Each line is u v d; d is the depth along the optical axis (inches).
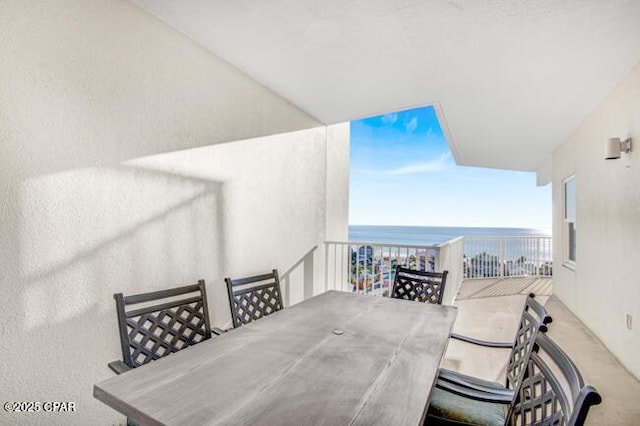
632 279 111.0
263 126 125.9
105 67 74.7
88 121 71.6
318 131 165.3
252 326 68.5
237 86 113.0
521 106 145.0
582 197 167.0
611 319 128.3
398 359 53.4
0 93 59.0
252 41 96.6
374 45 97.7
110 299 75.8
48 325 65.4
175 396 41.6
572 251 197.0
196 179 98.0
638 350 106.1
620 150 116.6
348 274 175.9
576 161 177.3
